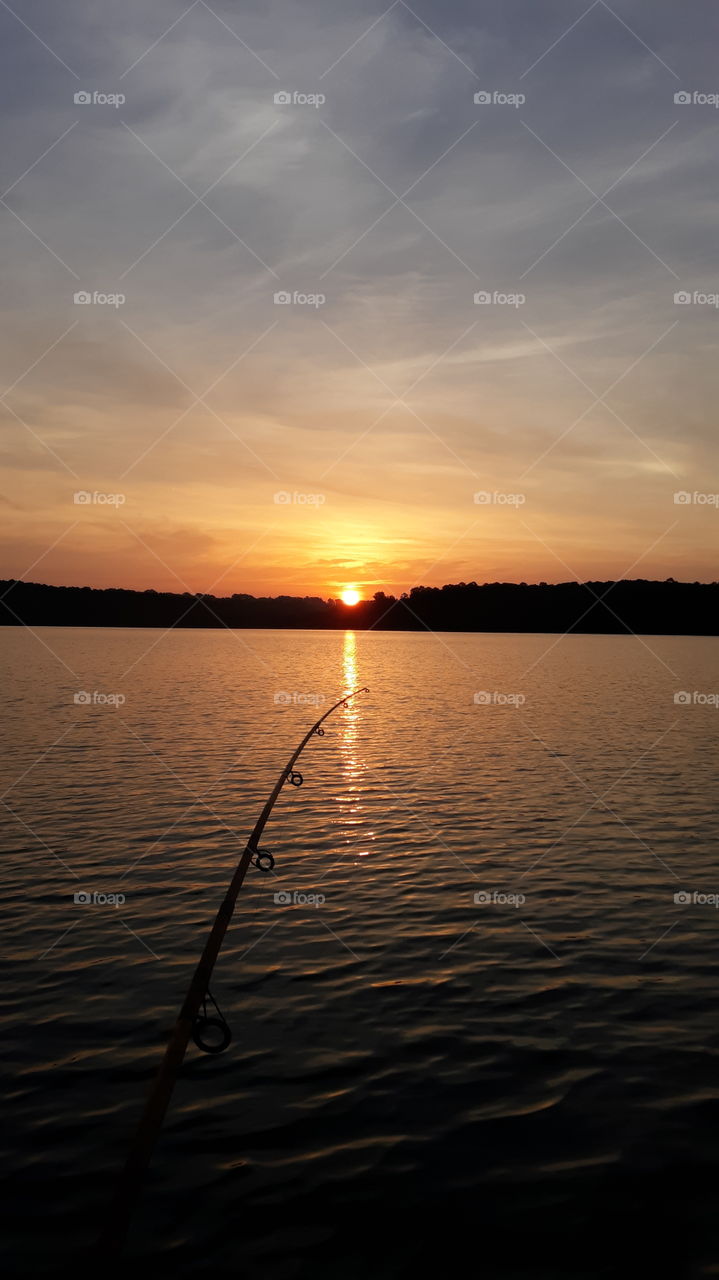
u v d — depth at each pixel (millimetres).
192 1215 6293
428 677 71812
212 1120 7473
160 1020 9367
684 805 20734
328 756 28203
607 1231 6164
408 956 11312
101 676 67062
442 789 22672
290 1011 9648
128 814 19391
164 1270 5773
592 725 37719
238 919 12633
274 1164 6887
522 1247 6020
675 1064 8508
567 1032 9195
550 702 49375
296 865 15461
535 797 21641
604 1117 7570
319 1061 8523
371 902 13484
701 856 16172
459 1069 8391
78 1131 7289
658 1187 6629
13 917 12609
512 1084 8125
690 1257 5930
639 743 31812
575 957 11320
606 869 15336
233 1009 9680
